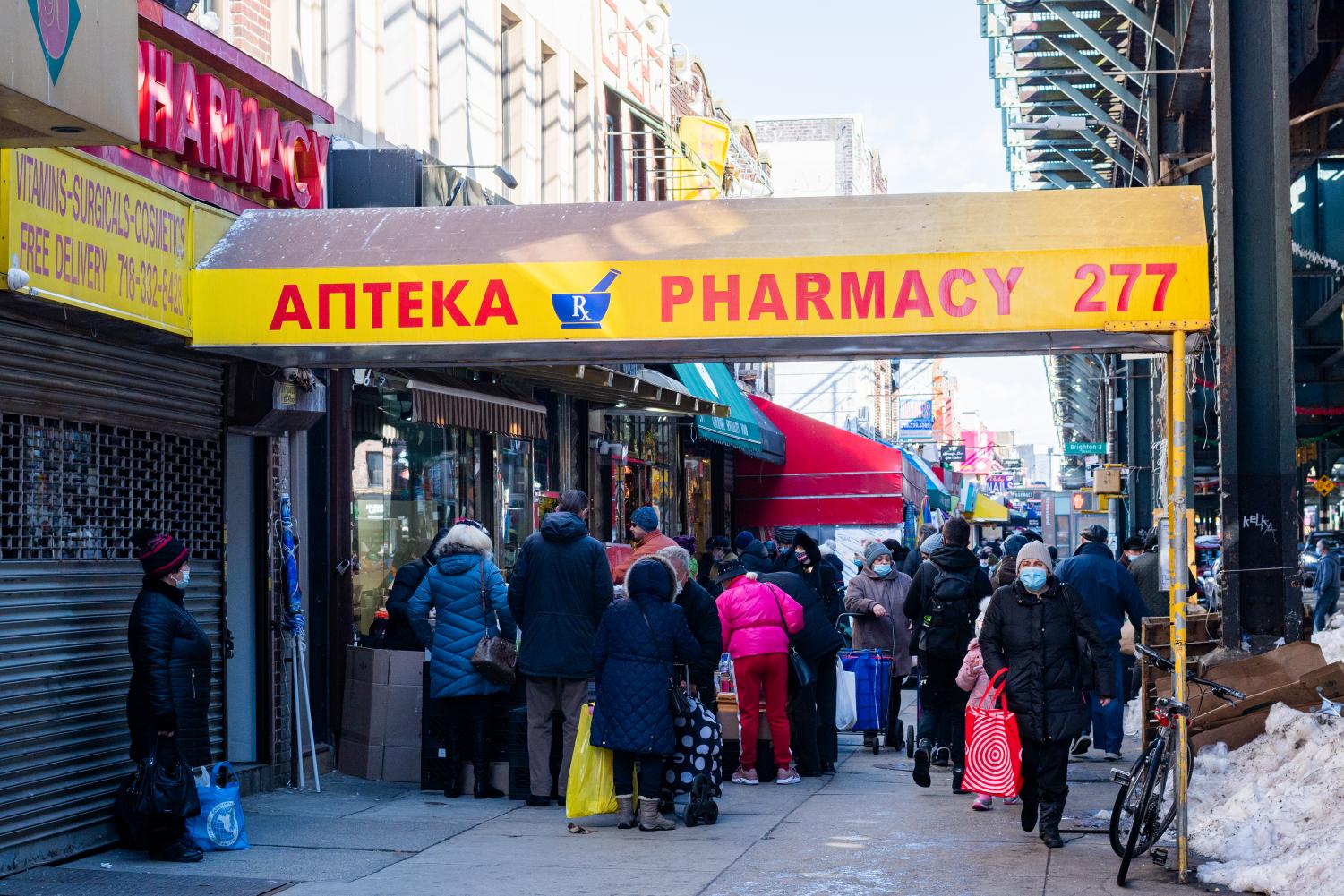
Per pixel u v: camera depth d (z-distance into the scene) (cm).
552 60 1866
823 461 2573
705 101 2888
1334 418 3522
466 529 1032
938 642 1054
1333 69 1540
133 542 813
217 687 962
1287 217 1105
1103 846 834
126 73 564
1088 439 6197
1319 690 925
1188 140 2039
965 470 8525
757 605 1104
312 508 1121
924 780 1038
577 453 1822
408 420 1323
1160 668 1004
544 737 980
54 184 734
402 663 1086
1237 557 1101
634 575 888
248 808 952
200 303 892
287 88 1033
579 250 877
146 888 714
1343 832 714
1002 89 2645
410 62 1395
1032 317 843
